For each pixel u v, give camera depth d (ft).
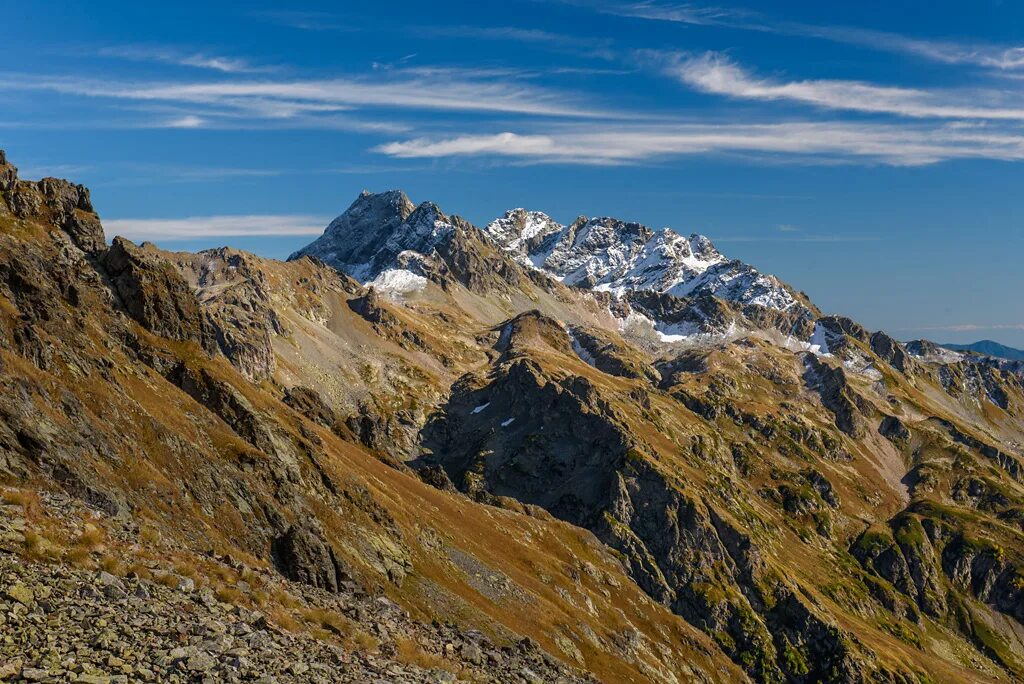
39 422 212.23
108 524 137.28
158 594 113.19
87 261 371.56
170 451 273.75
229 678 90.74
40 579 100.83
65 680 78.95
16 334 245.65
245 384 428.15
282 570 274.36
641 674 497.05
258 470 319.47
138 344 359.87
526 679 169.07
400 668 124.57
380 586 337.31
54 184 382.83
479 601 431.02
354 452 545.03
